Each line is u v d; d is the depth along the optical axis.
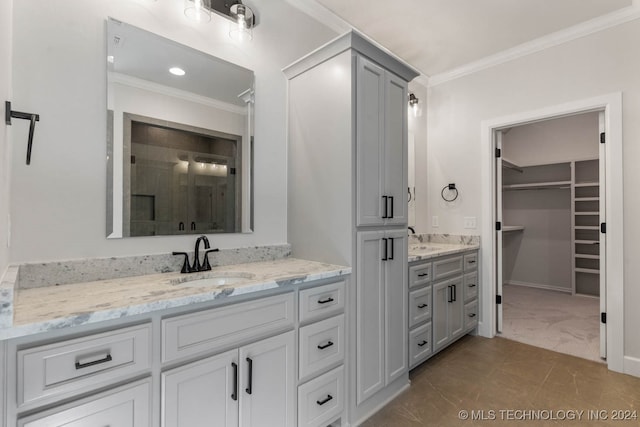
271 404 1.37
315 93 1.95
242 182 1.93
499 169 3.16
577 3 2.27
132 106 1.53
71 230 1.35
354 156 1.77
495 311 3.10
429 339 2.42
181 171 1.69
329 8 2.33
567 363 2.46
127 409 1.00
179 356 1.11
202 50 1.77
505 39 2.74
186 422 1.12
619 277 2.32
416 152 3.35
